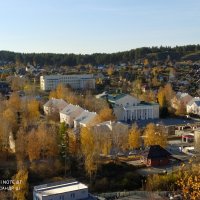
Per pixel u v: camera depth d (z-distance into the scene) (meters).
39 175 129.50
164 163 141.38
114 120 187.12
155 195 106.25
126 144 154.88
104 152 147.62
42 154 141.50
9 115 175.75
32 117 195.62
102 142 148.50
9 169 131.38
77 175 130.88
